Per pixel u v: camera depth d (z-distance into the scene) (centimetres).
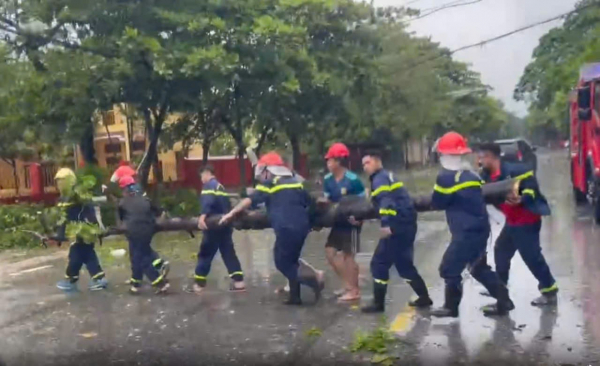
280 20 1872
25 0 1827
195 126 2456
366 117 2652
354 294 875
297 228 844
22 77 1806
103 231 993
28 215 1596
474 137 3128
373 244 1391
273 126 2480
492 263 1103
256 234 1662
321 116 2309
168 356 682
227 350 692
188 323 803
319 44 2206
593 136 1536
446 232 1520
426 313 795
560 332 702
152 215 974
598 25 2067
